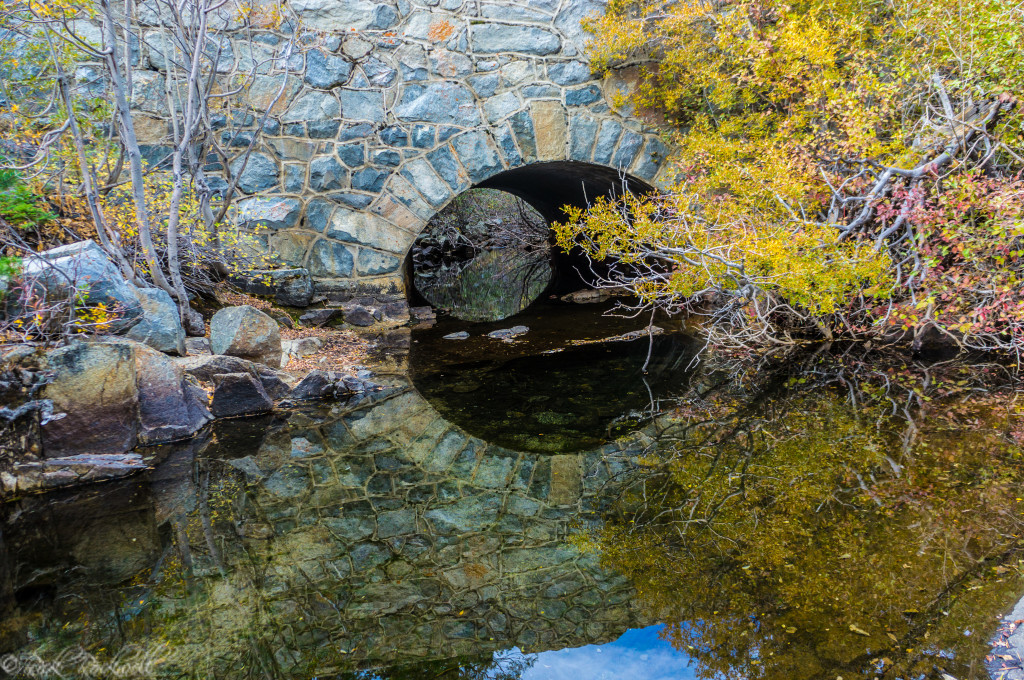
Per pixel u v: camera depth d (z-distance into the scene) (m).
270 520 2.93
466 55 6.58
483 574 2.47
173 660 2.03
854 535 2.61
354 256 6.78
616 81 6.81
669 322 7.04
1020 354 4.95
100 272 4.07
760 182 5.25
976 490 2.97
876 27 5.53
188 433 3.92
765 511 2.87
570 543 2.68
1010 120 4.57
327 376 4.79
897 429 3.76
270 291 6.49
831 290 4.75
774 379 4.85
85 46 4.27
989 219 4.37
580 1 6.61
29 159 4.81
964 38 4.76
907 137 4.92
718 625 2.12
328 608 2.28
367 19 6.38
